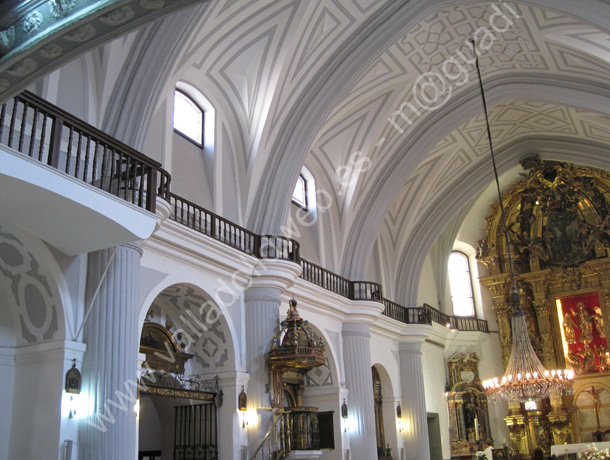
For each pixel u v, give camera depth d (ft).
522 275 72.08
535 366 39.52
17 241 24.89
